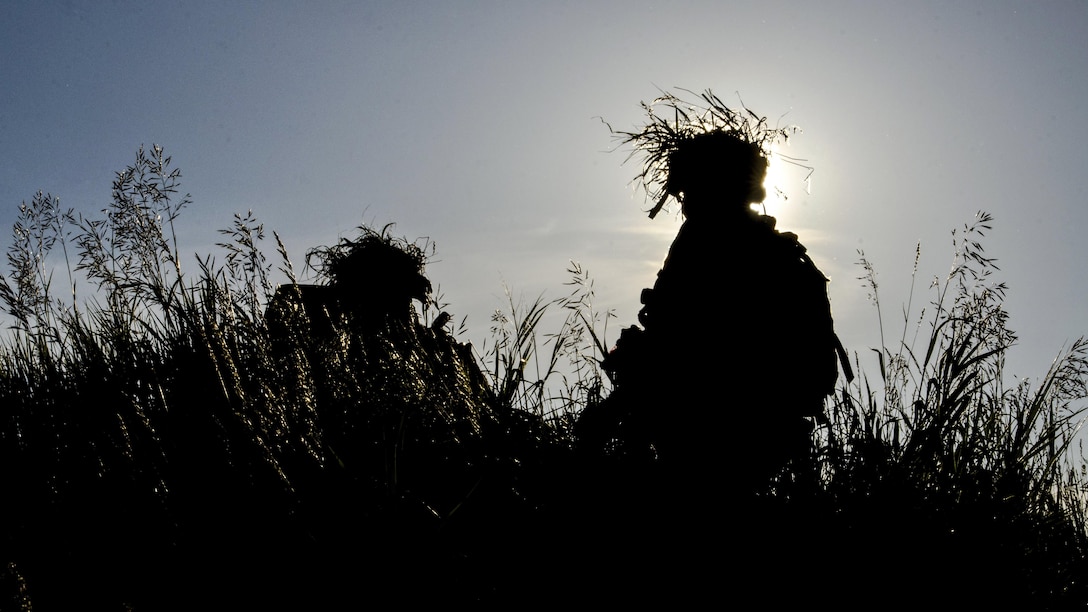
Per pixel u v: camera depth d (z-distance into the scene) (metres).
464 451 3.17
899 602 2.84
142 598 2.66
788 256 3.25
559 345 3.75
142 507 2.82
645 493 3.04
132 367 3.25
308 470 2.93
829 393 3.22
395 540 2.78
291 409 3.07
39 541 2.74
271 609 2.67
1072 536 3.31
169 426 3.01
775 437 3.14
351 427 3.20
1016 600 2.95
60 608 2.61
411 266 4.42
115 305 3.43
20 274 3.52
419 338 3.98
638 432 3.26
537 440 3.26
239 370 3.22
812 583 2.83
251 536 2.79
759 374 3.14
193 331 3.26
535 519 2.99
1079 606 3.03
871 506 2.99
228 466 2.90
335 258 4.41
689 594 2.82
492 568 2.84
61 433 3.01
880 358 3.58
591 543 2.92
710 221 3.31
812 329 3.19
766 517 3.00
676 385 3.19
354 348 3.65
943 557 2.92
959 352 3.39
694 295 3.21
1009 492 3.25
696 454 3.14
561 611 2.79
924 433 3.21
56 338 3.54
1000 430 3.45
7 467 2.89
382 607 2.69
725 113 3.56
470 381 3.54
